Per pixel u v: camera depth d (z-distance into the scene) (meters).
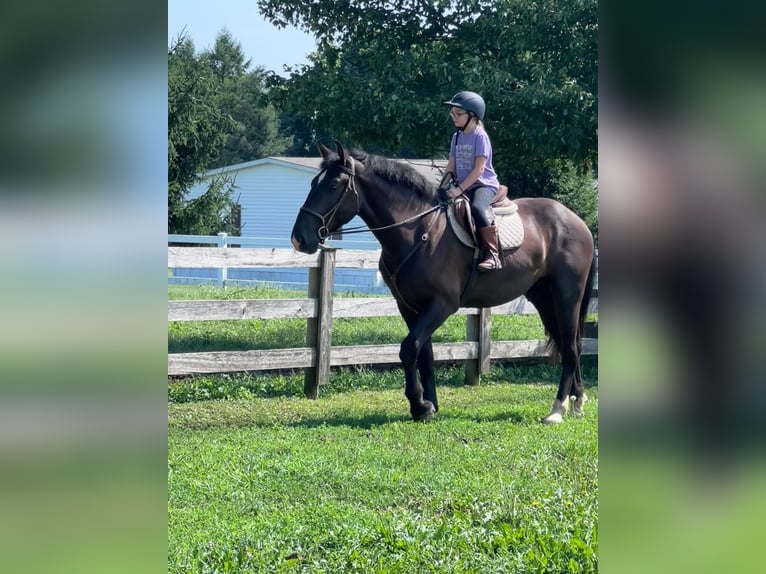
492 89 13.99
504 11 14.37
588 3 13.77
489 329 10.23
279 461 6.00
